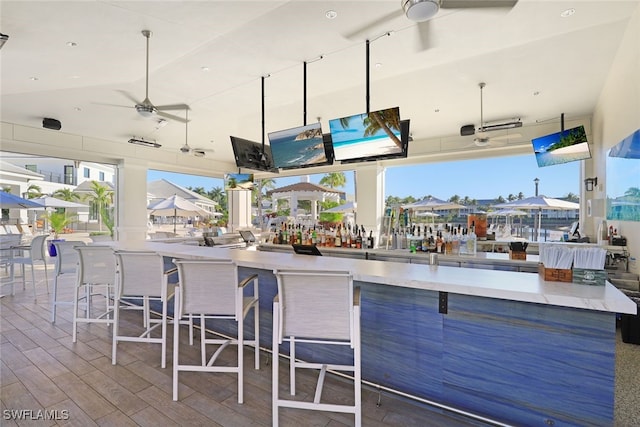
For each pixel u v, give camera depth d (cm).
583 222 589
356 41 311
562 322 167
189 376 253
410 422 196
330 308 185
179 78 398
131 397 223
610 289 167
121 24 277
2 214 823
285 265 240
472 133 626
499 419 184
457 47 323
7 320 381
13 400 219
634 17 272
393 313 221
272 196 959
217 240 520
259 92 444
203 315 261
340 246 411
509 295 166
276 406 188
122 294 279
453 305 199
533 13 267
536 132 613
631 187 298
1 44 277
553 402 170
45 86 423
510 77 401
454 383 199
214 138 726
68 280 613
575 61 358
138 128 638
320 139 347
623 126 345
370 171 804
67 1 242
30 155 662
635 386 248
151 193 956
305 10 262
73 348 304
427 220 840
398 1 251
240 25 283
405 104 500
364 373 235
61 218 841
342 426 193
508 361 182
